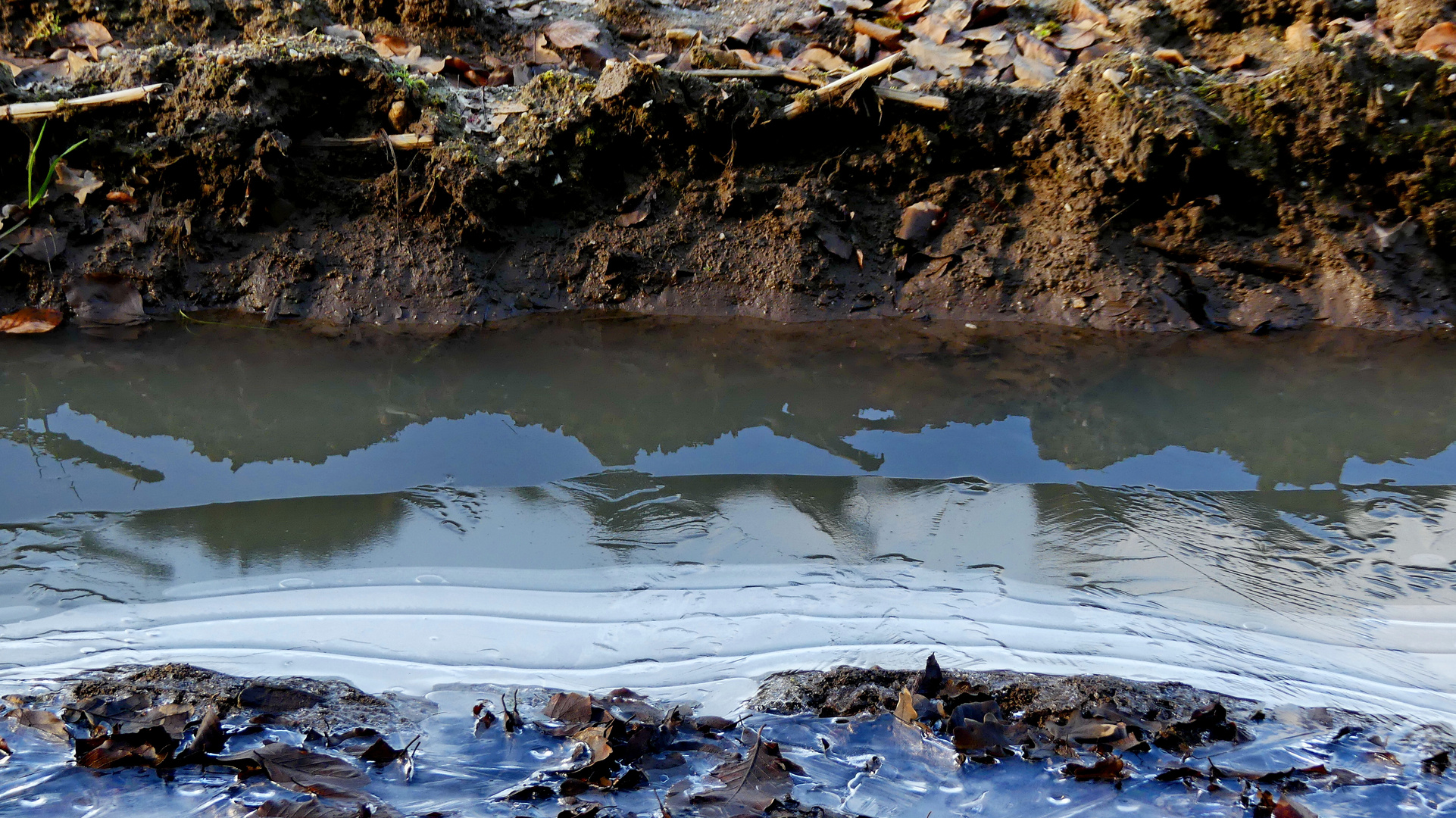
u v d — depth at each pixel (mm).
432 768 2113
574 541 2820
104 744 2143
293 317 3928
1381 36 4441
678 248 4121
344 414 3338
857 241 4137
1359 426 3318
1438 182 3973
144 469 3031
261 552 2732
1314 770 2105
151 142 3922
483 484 3035
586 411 3398
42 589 2576
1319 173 4059
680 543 2820
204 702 2268
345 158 4059
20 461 3045
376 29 4602
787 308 4008
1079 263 4031
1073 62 4582
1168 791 2062
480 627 2516
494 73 4500
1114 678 2361
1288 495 2996
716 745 2180
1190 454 3186
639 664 2424
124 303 3887
